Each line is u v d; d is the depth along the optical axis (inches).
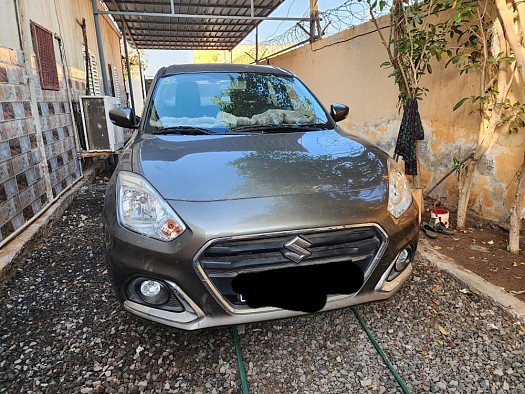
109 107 239.8
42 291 106.8
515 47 105.5
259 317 71.8
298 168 81.4
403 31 132.7
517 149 128.6
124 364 77.8
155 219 70.9
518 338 82.6
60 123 204.5
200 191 72.3
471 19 125.2
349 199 74.0
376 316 91.8
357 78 242.5
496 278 104.2
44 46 188.2
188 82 125.0
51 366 77.4
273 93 125.6
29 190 150.4
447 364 76.4
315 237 70.1
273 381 73.4
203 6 365.7
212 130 108.0
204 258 67.7
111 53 468.4
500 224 137.3
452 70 154.5
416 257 119.3
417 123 138.3
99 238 146.2
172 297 71.9
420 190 136.5
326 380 73.4
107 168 312.3
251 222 67.3
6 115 134.3
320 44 292.5
